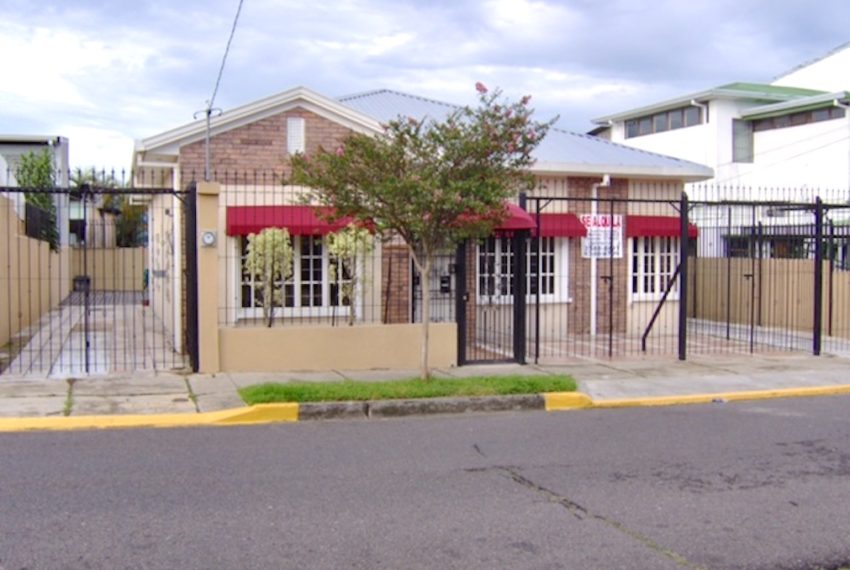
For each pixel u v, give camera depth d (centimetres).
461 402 1020
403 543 555
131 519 589
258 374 1174
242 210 1362
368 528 583
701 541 573
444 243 1109
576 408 1067
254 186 1353
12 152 3156
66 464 733
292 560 521
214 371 1180
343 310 1423
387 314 1415
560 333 1780
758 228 2052
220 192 1291
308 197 1060
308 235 1409
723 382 1236
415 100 2031
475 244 1459
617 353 1519
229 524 584
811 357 1498
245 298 1410
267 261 1233
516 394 1053
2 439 829
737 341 1728
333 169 1000
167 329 1791
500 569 516
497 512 625
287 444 830
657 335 1845
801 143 3438
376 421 959
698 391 1169
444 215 1030
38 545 534
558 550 550
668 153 3794
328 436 872
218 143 1462
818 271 1530
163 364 1288
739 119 3606
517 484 703
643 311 1870
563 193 1791
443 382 1075
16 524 573
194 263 1174
